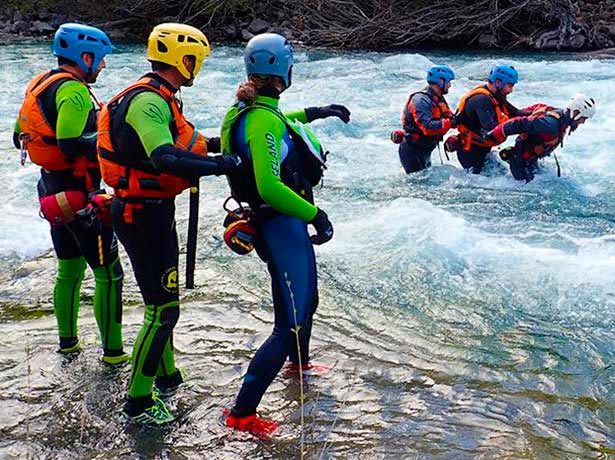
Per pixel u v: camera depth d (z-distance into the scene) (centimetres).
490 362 434
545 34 1884
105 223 380
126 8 2198
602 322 484
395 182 785
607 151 875
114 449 352
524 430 369
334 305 504
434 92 797
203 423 372
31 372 417
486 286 535
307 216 344
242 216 367
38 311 502
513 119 753
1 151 891
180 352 443
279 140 345
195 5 2164
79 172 397
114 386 404
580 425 374
